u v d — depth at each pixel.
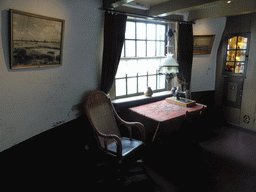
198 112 3.14
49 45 2.20
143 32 3.69
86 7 2.68
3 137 1.84
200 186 2.43
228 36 4.22
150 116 2.92
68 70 2.57
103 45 3.00
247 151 3.28
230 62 4.29
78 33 2.63
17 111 1.97
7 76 1.83
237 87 4.22
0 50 1.74
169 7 3.19
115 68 3.12
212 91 4.72
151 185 2.44
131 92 3.78
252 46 3.85
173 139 3.14
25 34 1.91
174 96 3.75
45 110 2.31
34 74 2.11
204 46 4.32
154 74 4.06
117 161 2.31
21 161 2.04
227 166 2.86
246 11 3.27
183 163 2.94
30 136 2.14
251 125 4.07
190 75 4.23
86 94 2.94
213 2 2.65
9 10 1.73
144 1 3.22
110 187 2.38
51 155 2.45
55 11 2.25
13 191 1.96
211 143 3.58
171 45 3.83
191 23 4.07
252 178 2.59
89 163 2.88
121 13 3.07
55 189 2.30
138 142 2.68
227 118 4.53
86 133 3.03
